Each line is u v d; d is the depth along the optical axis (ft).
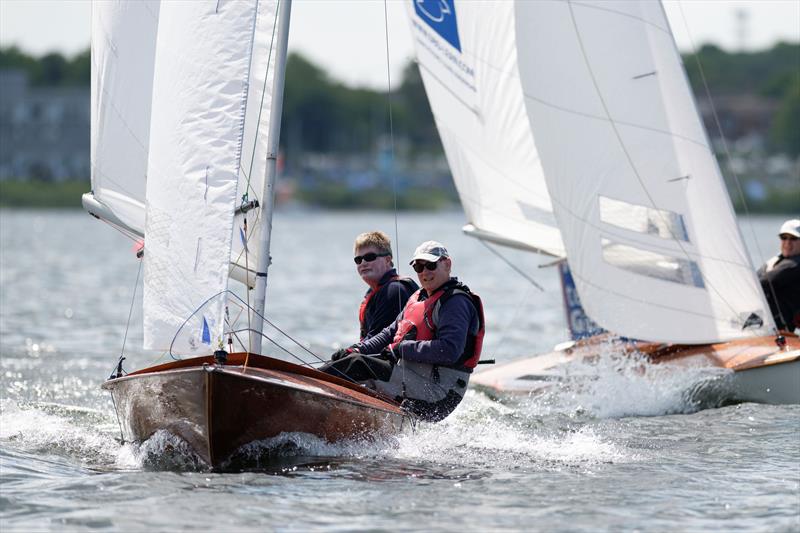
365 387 85.20
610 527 65.72
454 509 68.85
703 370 112.16
